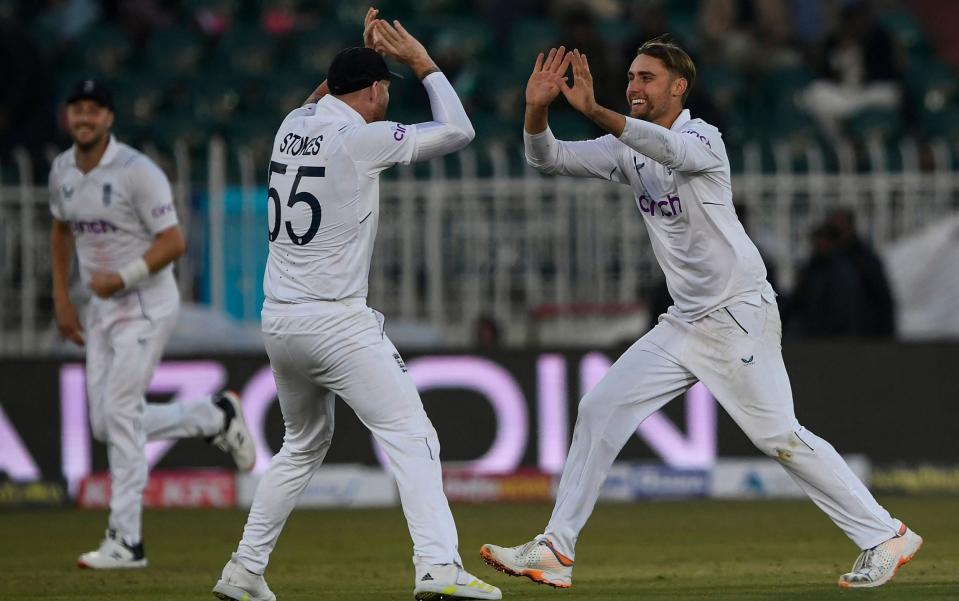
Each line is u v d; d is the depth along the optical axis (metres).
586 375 40.22
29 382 39.56
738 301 21.25
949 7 68.88
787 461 21.52
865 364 40.72
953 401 40.75
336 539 31.44
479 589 19.61
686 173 20.95
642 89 21.52
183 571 26.08
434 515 19.73
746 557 27.44
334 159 19.91
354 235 20.00
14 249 42.69
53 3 60.31
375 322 20.17
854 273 42.41
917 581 22.86
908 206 44.22
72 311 28.47
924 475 40.59
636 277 43.25
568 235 43.28
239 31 57.69
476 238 43.25
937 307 44.03
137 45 57.47
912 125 56.03
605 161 21.94
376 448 40.03
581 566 26.31
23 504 39.25
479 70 54.06
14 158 45.75
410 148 20.06
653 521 34.41
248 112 53.66
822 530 32.22
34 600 22.22
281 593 22.77
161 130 50.59
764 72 58.19
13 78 48.06
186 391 39.72
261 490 20.81
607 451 21.56
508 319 43.34
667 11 63.03
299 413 20.66
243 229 42.19
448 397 40.22
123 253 26.98
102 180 26.70
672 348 21.62
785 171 43.56
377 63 20.50
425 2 60.28
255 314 42.28
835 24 61.41
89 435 39.66
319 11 60.62
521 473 39.88
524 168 43.66
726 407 21.45
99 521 35.91
